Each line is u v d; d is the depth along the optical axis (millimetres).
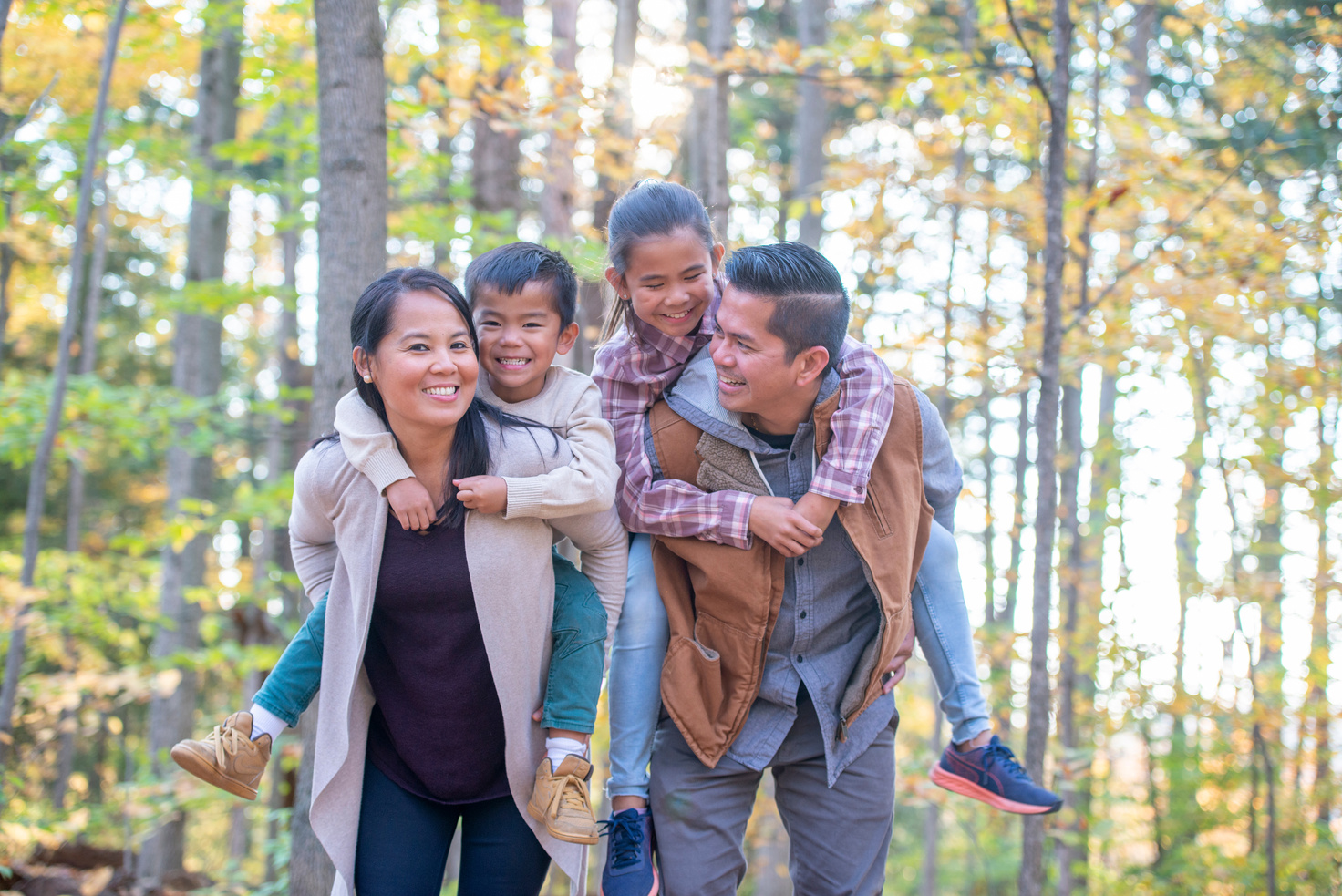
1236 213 5246
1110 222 5246
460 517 1881
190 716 9250
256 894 5402
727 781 2207
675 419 2143
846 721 2166
